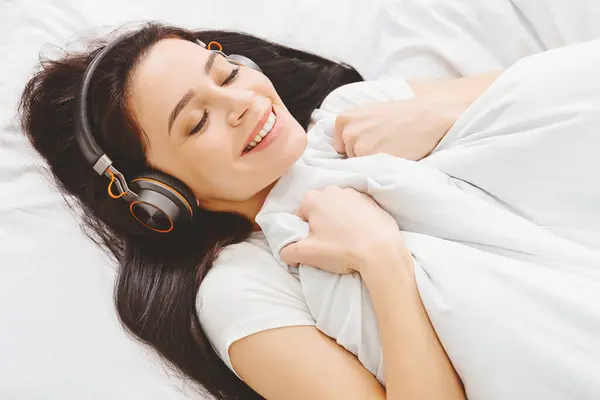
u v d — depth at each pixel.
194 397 1.11
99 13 1.33
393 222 0.86
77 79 0.92
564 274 0.77
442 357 0.78
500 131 0.90
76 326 1.13
